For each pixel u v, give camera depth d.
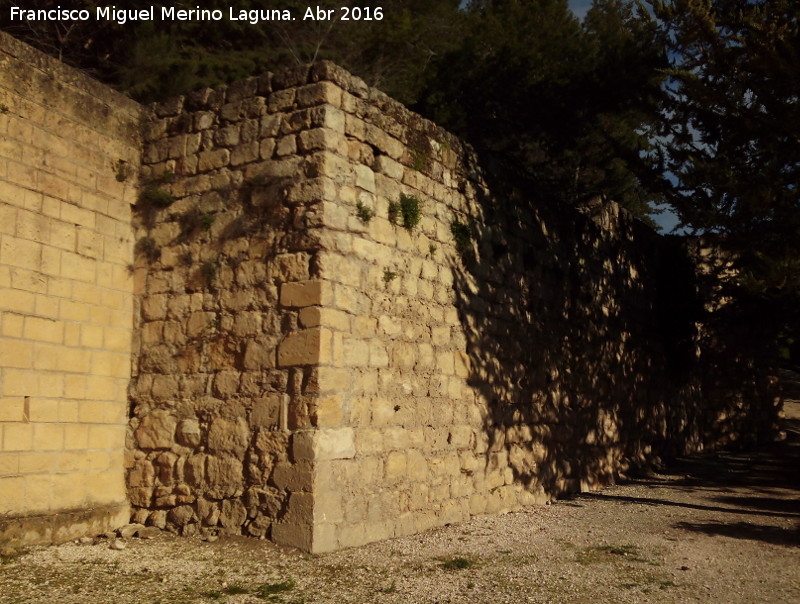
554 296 14.13
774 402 22.80
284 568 7.85
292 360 8.91
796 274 11.29
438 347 10.70
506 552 8.94
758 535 10.52
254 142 9.66
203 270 9.66
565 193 22.14
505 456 12.13
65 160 9.38
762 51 10.99
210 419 9.33
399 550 8.77
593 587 7.56
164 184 10.19
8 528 8.32
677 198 12.93
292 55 20.00
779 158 11.85
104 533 9.25
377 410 9.46
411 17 22.70
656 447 18.25
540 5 19.81
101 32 20.03
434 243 10.84
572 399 14.48
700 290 20.12
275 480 8.75
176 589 7.14
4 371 8.49
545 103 17.88
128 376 9.94
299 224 9.13
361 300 9.38
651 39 14.37
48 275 9.06
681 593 7.48
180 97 10.38
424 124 10.91
